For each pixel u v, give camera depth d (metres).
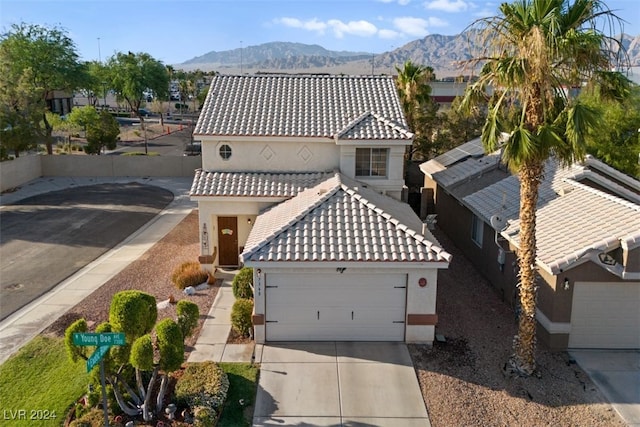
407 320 15.28
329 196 16.98
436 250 14.88
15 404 12.27
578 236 15.59
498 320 17.08
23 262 22.42
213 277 20.12
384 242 15.23
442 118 37.66
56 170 42.22
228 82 24.70
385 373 13.85
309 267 14.73
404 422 11.91
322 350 15.00
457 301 18.58
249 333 15.77
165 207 32.91
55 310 17.58
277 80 25.08
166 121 90.38
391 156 21.77
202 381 12.59
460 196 23.72
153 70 89.38
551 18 11.25
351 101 23.77
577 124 11.47
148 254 23.59
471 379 13.62
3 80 37.56
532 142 11.91
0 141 37.62
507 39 12.33
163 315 17.08
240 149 21.81
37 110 39.03
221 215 20.94
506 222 18.56
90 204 33.22
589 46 11.41
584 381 13.59
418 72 35.91
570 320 14.98
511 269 17.84
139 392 11.84
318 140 21.48
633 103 24.16
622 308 14.94
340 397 12.80
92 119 50.84
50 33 46.94
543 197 19.38
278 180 21.38
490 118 12.59
